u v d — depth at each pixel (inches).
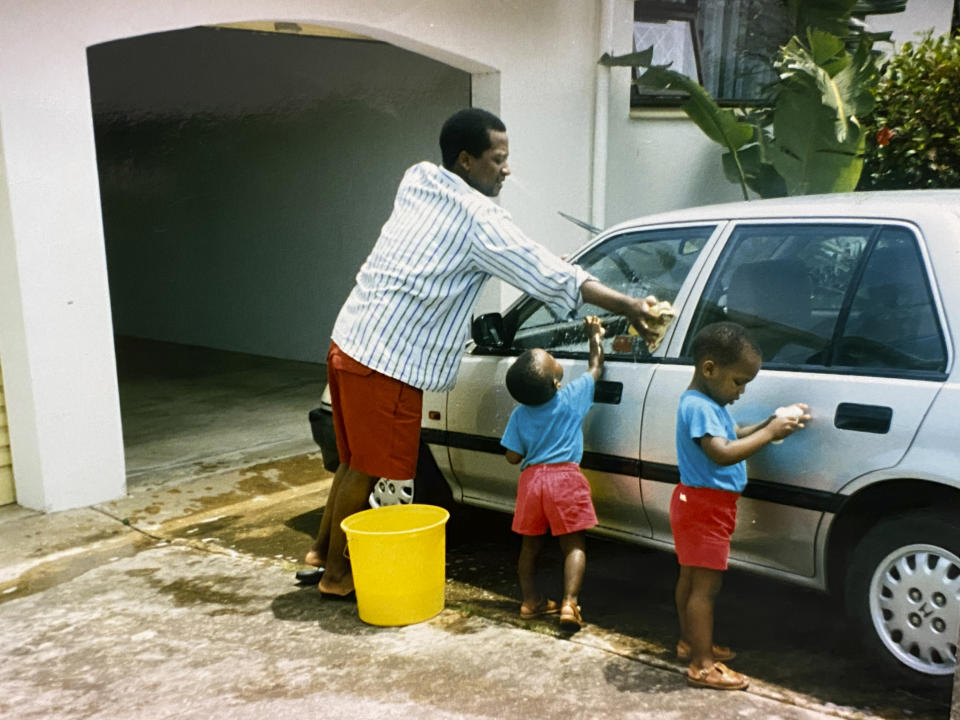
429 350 143.3
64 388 200.8
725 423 116.7
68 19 190.9
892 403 112.1
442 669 127.0
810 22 299.3
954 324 110.0
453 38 259.6
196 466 238.4
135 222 441.1
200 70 331.6
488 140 142.1
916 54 275.1
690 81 275.0
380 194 334.3
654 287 142.3
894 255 117.7
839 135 251.0
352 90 334.0
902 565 112.3
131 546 185.9
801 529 120.3
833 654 127.0
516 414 140.0
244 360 387.2
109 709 121.6
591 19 292.0
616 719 111.3
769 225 130.9
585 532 150.4
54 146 192.1
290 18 226.7
